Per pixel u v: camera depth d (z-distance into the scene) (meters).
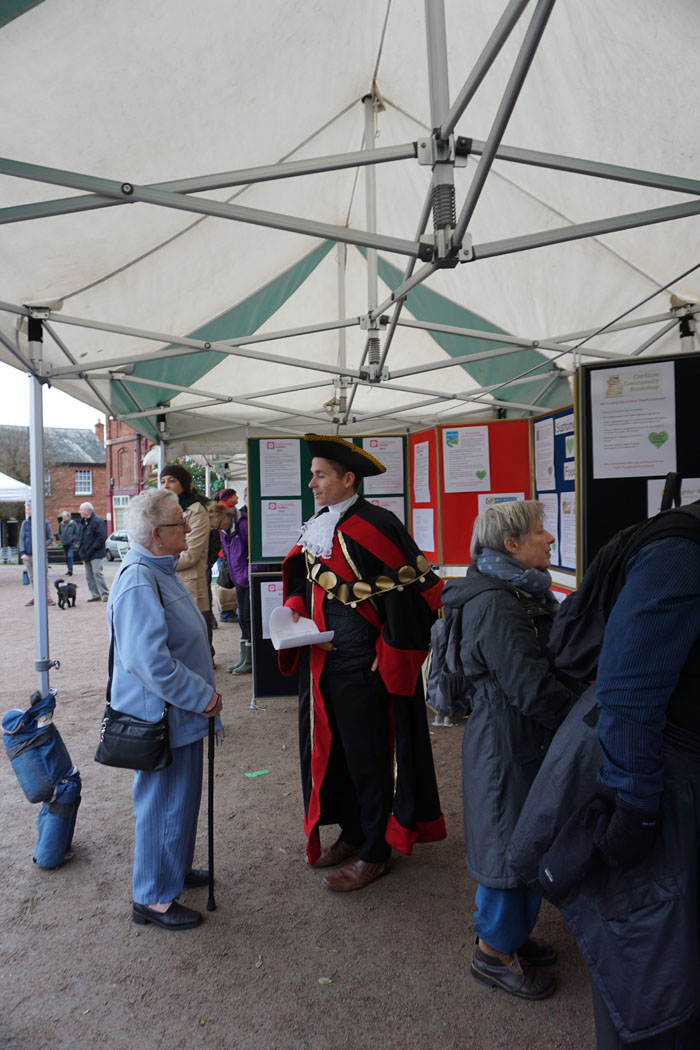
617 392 2.79
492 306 5.53
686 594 1.38
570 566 3.57
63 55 2.37
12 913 2.84
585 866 1.48
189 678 2.55
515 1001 2.26
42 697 3.28
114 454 36.19
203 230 4.08
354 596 2.81
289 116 3.60
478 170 2.24
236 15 2.54
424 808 2.95
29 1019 2.23
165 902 2.71
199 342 4.57
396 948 2.56
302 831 3.56
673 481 1.71
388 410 7.26
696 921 1.38
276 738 4.96
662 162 3.28
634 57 2.74
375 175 4.73
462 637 2.24
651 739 1.37
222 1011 2.25
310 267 5.87
